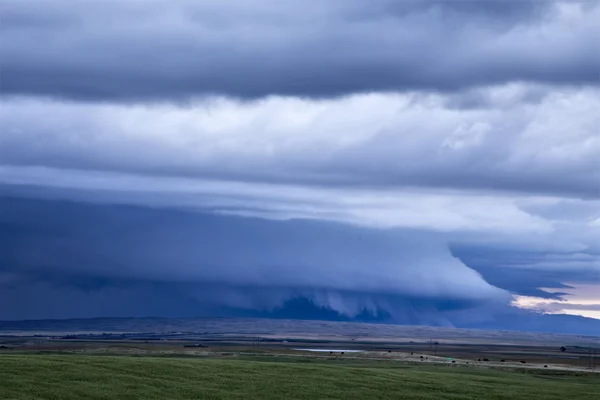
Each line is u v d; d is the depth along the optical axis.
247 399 69.88
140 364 84.00
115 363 83.31
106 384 71.00
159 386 72.56
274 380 80.69
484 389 85.19
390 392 78.94
